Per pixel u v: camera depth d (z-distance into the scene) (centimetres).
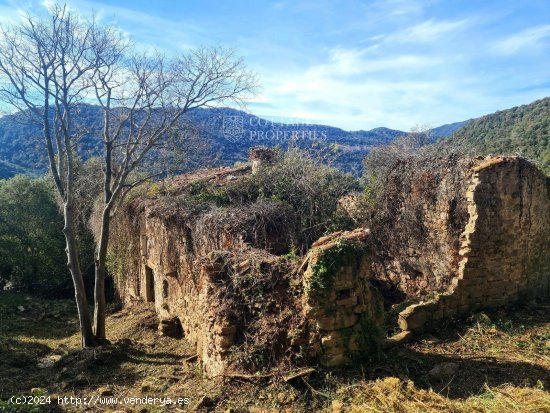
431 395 580
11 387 824
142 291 1602
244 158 2186
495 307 969
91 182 1903
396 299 1162
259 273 716
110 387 789
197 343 939
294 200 1304
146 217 1495
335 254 656
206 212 1159
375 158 1672
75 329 1518
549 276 1062
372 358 670
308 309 641
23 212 2253
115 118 1281
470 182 965
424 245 1093
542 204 1025
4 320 1588
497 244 962
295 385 612
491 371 689
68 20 1045
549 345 786
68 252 1118
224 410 596
